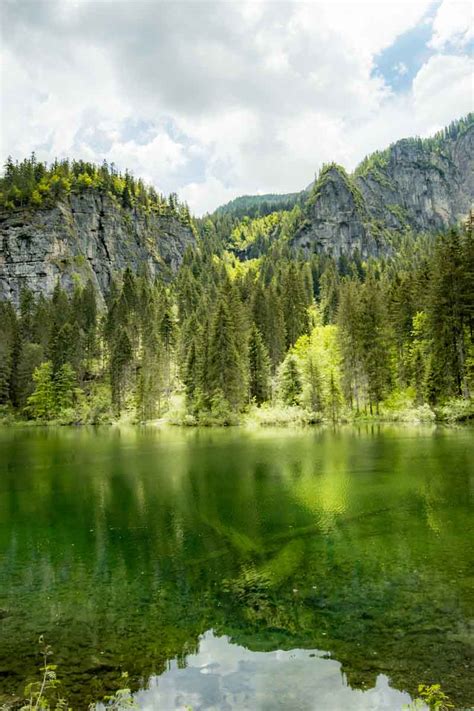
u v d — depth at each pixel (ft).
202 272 527.40
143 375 248.11
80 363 302.25
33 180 538.88
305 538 38.58
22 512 50.72
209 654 22.39
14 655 22.88
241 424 184.24
